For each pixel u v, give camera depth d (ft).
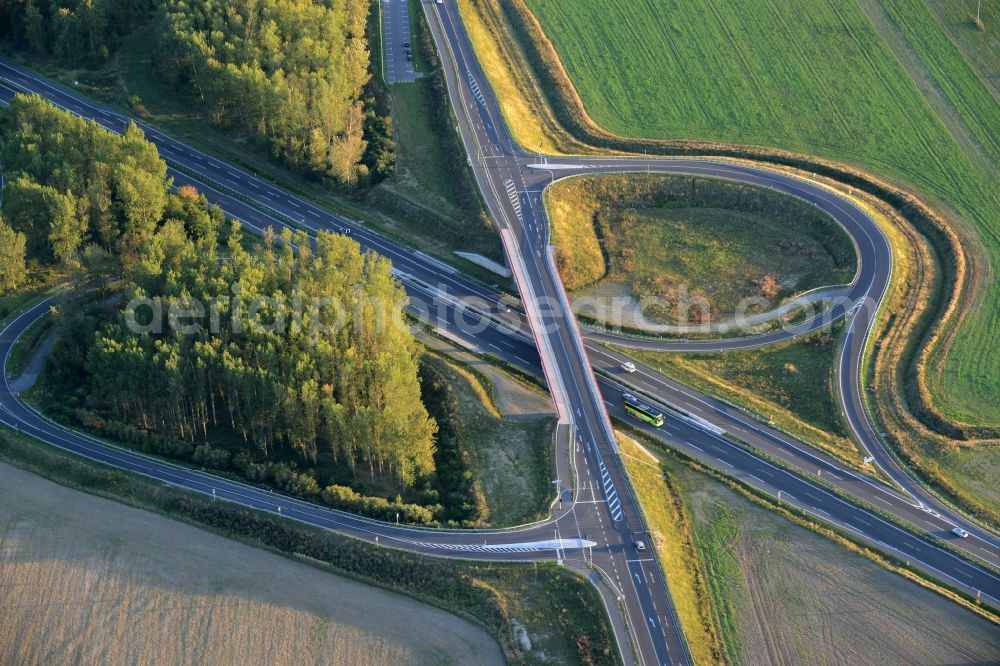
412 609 604.90
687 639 584.81
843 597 628.69
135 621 594.24
